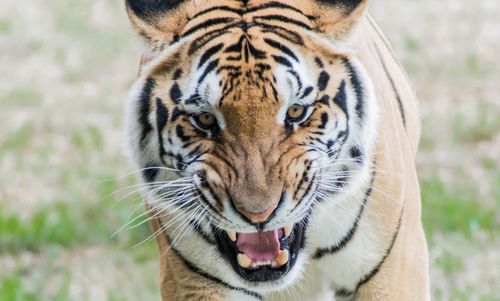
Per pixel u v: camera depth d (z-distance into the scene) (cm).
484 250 1542
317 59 860
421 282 980
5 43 2889
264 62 839
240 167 834
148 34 874
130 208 1722
